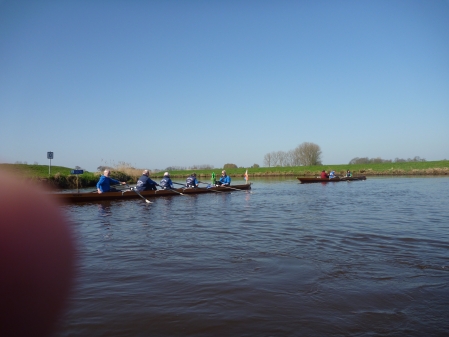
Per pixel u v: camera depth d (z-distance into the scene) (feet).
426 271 18.98
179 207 51.29
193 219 38.78
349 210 45.32
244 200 62.28
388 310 14.25
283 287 16.80
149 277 18.34
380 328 12.81
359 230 30.76
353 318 13.58
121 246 25.35
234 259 21.70
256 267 19.98
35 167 105.40
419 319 13.47
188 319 13.60
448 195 66.44
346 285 16.98
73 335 12.40
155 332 12.66
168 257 22.24
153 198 66.08
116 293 16.10
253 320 13.48
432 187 89.25
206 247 24.93
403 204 51.90
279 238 27.81
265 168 248.93
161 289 16.65
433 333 12.42
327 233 29.60
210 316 13.83
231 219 38.60
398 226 32.63
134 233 30.42
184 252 23.52
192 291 16.38
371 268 19.60
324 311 14.23
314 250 23.75
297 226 33.37
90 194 58.08
